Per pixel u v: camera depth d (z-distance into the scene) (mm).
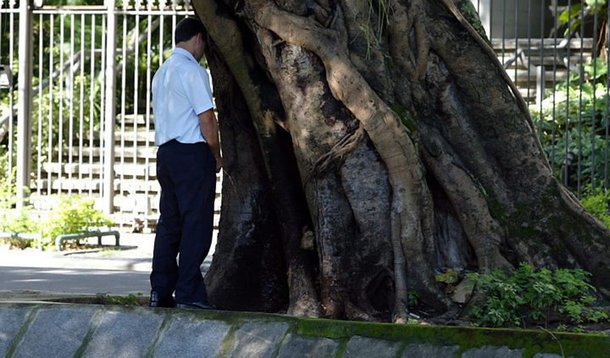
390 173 10227
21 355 9250
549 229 10578
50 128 22828
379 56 10414
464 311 9977
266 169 11125
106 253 20094
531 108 21781
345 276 10305
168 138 10367
